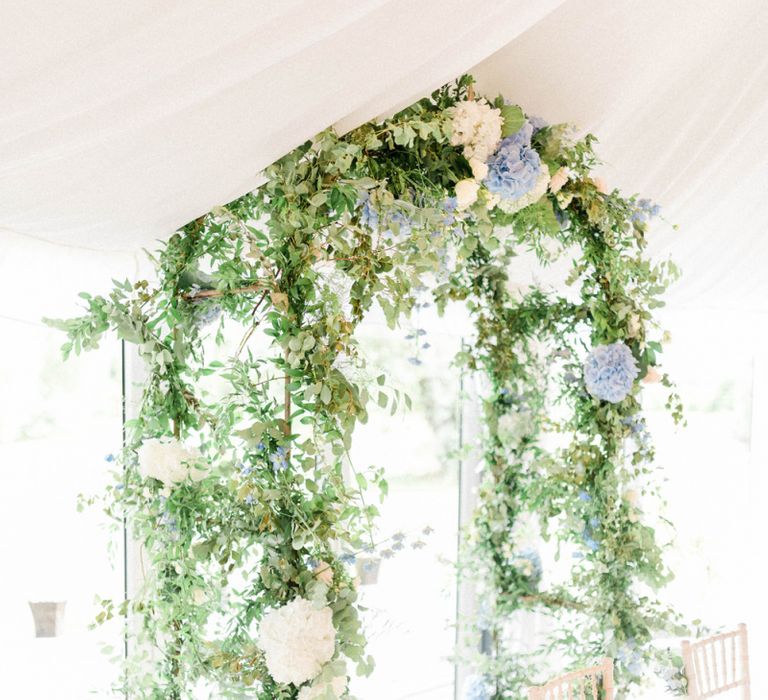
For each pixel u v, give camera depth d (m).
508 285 3.52
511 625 3.86
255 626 2.59
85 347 2.20
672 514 4.81
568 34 2.47
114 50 1.40
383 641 3.55
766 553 4.94
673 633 3.07
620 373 2.82
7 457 2.74
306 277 2.11
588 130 2.80
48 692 2.78
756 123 3.11
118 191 1.90
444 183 2.40
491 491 3.65
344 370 2.22
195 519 2.21
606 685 3.03
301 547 2.13
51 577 2.80
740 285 4.21
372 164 2.21
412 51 1.75
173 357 2.26
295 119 1.84
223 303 2.28
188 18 1.39
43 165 1.69
